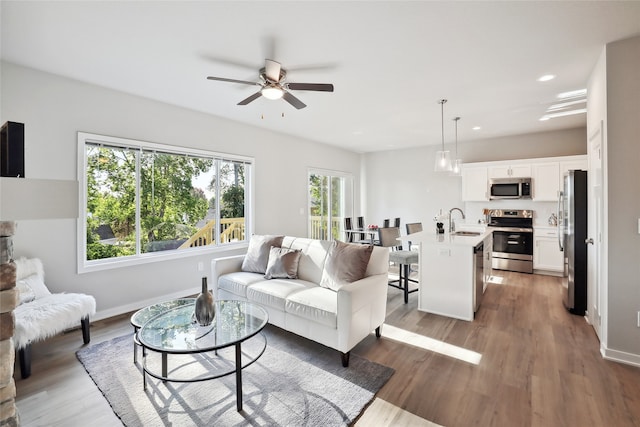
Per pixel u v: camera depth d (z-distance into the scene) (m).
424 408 1.89
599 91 2.73
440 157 4.11
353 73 3.05
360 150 7.53
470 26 2.25
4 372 0.93
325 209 6.86
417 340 2.83
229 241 4.80
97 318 3.34
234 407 1.91
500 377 2.21
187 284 4.16
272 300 2.82
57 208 0.92
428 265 3.57
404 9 2.05
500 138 6.05
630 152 2.37
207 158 4.49
